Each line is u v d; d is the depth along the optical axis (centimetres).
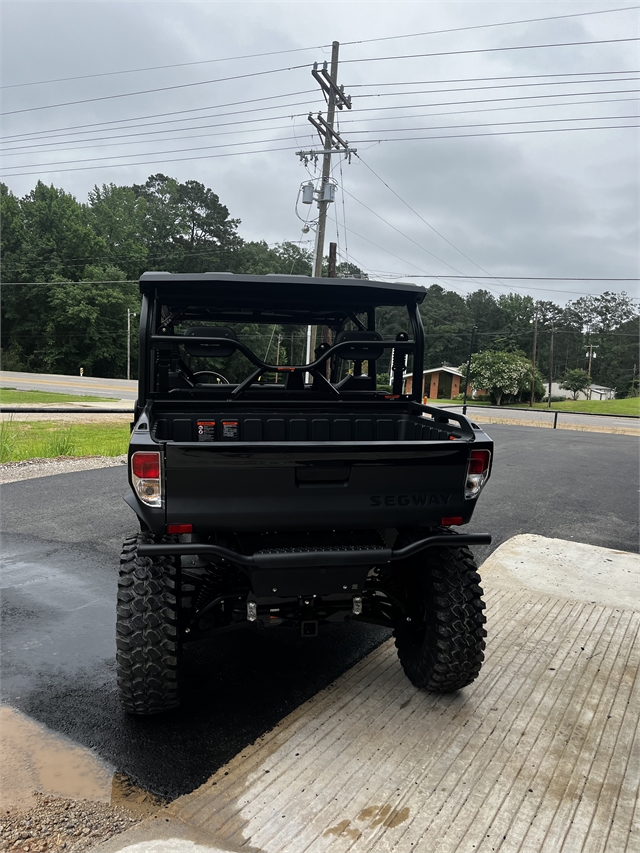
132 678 276
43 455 1108
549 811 243
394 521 276
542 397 6862
